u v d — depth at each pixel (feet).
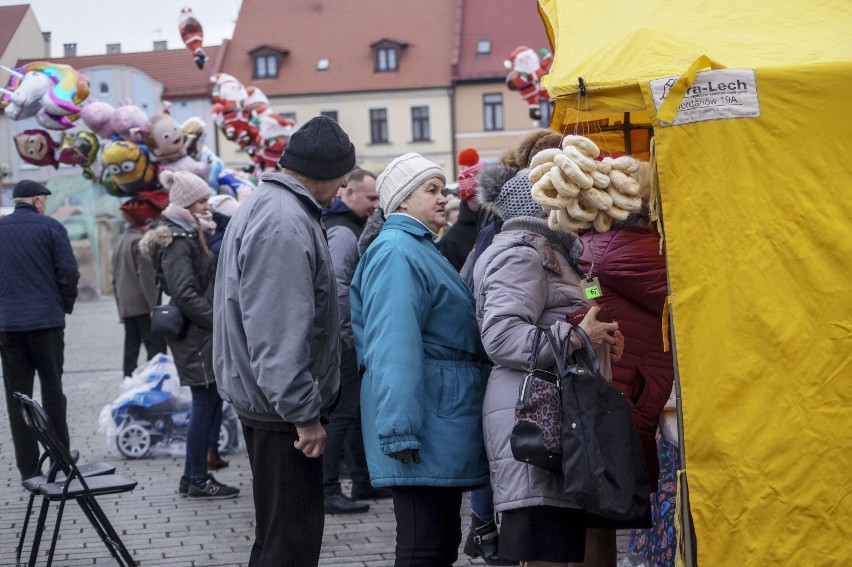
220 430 28.12
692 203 11.73
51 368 24.90
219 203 25.26
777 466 11.55
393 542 19.56
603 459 11.71
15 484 25.49
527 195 13.24
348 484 24.73
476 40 199.31
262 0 208.85
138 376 28.78
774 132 11.59
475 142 196.34
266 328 12.63
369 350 12.98
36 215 24.99
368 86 198.29
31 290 24.63
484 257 13.05
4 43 197.88
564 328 12.27
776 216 11.59
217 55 203.10
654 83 11.64
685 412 11.77
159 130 35.37
